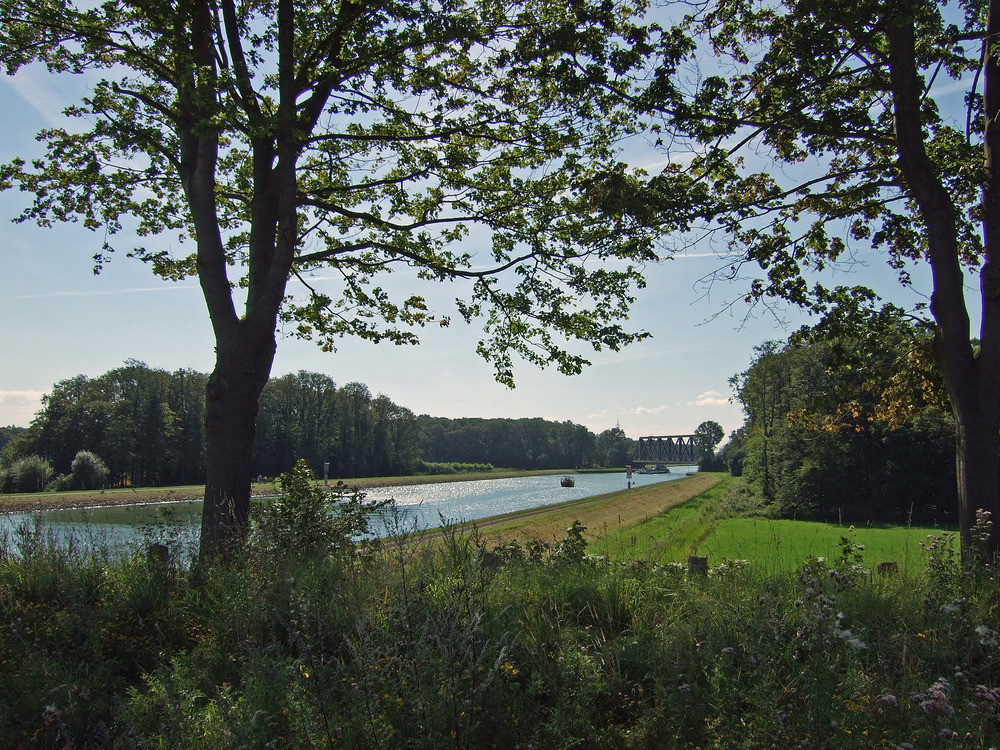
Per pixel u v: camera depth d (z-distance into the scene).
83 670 4.51
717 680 3.58
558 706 3.61
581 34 8.75
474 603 3.95
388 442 104.06
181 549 7.03
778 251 10.10
